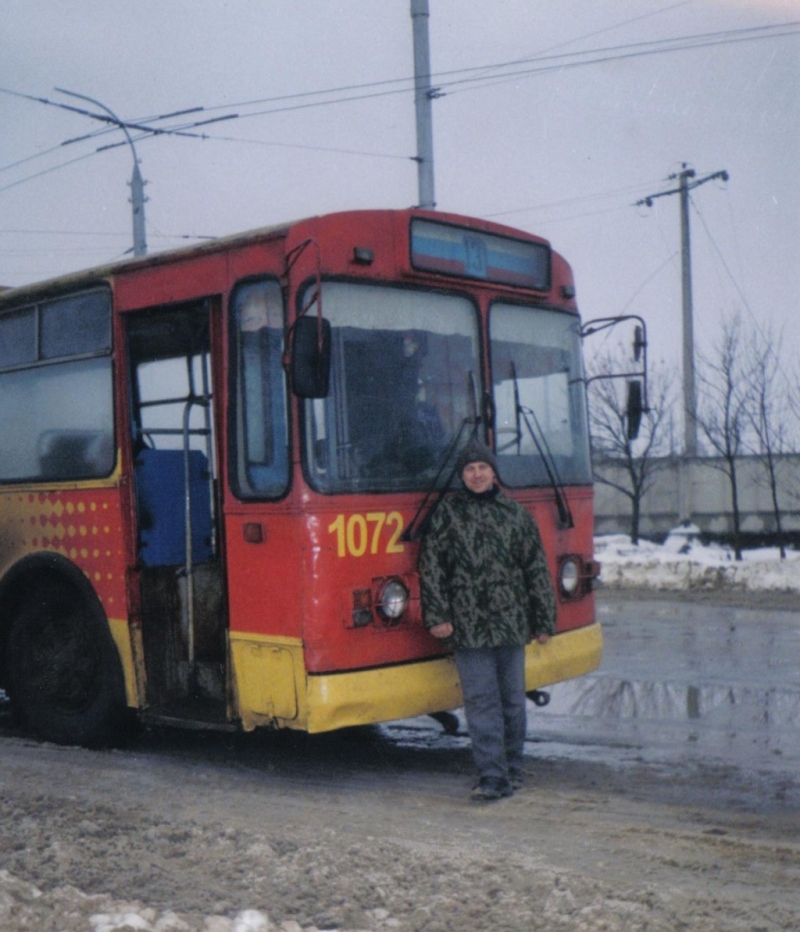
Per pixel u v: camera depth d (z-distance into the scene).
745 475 26.38
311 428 6.50
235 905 4.56
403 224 7.00
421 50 17.64
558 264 8.14
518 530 6.54
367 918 4.39
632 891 4.67
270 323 6.70
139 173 21.36
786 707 8.85
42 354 8.38
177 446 7.52
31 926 4.14
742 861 5.20
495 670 6.53
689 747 7.62
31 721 8.45
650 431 26.12
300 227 6.61
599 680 10.22
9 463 8.59
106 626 7.76
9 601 8.60
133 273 7.64
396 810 6.24
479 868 5.04
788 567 18.41
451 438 7.12
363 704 6.46
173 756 7.79
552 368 7.95
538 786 6.71
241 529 6.78
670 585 18.52
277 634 6.57
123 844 5.35
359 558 6.57
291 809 6.26
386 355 6.89
